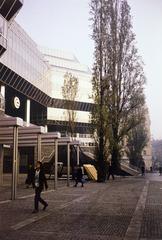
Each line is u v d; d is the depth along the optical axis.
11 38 55.91
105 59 38.12
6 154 59.47
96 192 23.62
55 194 22.03
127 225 11.06
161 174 68.06
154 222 11.68
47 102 79.12
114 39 41.84
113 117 40.91
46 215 13.02
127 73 43.16
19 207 15.38
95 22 39.50
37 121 80.19
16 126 19.91
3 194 21.94
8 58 54.19
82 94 87.31
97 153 37.12
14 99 62.09
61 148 44.31
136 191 24.56
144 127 84.25
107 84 37.53
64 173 43.91
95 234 9.60
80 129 86.06
